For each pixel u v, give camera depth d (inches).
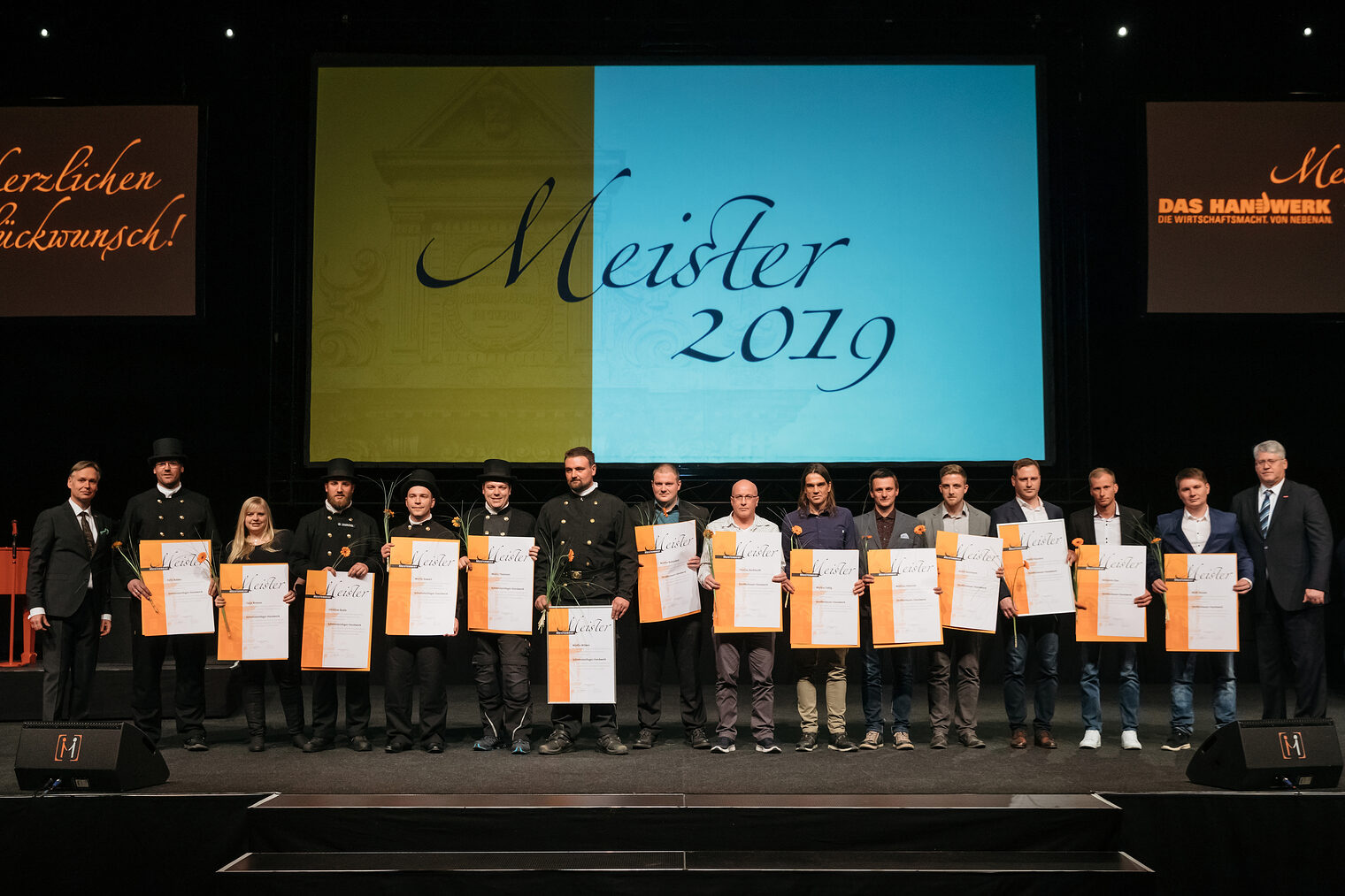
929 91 268.1
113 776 150.5
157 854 149.3
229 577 181.5
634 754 179.5
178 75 276.4
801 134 268.2
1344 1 263.4
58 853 149.3
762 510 268.7
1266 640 189.3
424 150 268.1
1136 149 265.4
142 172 262.7
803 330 265.6
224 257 278.7
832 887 137.6
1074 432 272.7
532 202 268.2
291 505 263.1
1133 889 137.2
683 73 269.0
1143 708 228.2
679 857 143.4
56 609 191.9
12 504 274.4
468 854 144.9
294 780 161.2
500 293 267.1
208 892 148.5
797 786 155.9
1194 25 272.5
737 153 268.2
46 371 276.7
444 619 181.3
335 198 267.6
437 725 183.3
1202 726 205.0
